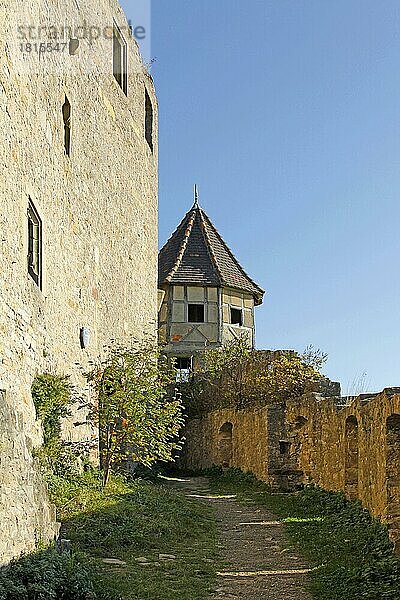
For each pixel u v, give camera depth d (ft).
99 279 51.52
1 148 28.07
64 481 37.45
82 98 48.01
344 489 39.73
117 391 45.01
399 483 29.81
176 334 92.79
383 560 27.14
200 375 79.97
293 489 52.13
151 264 70.08
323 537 33.94
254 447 58.13
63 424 40.60
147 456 47.98
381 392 31.17
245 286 98.37
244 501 48.49
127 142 61.77
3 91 28.71
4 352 27.22
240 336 93.20
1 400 23.24
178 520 37.96
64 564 23.93
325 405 45.06
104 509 35.65
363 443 35.65
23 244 31.27
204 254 98.32
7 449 22.80
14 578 21.59
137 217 64.69
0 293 26.96
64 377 36.68
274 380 68.54
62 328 40.93
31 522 24.82
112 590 24.16
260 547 33.32
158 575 27.45
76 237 45.32
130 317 61.00
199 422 74.49
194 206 106.01
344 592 24.71
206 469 70.08
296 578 27.55
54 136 39.99
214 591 25.72
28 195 32.89
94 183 50.83
